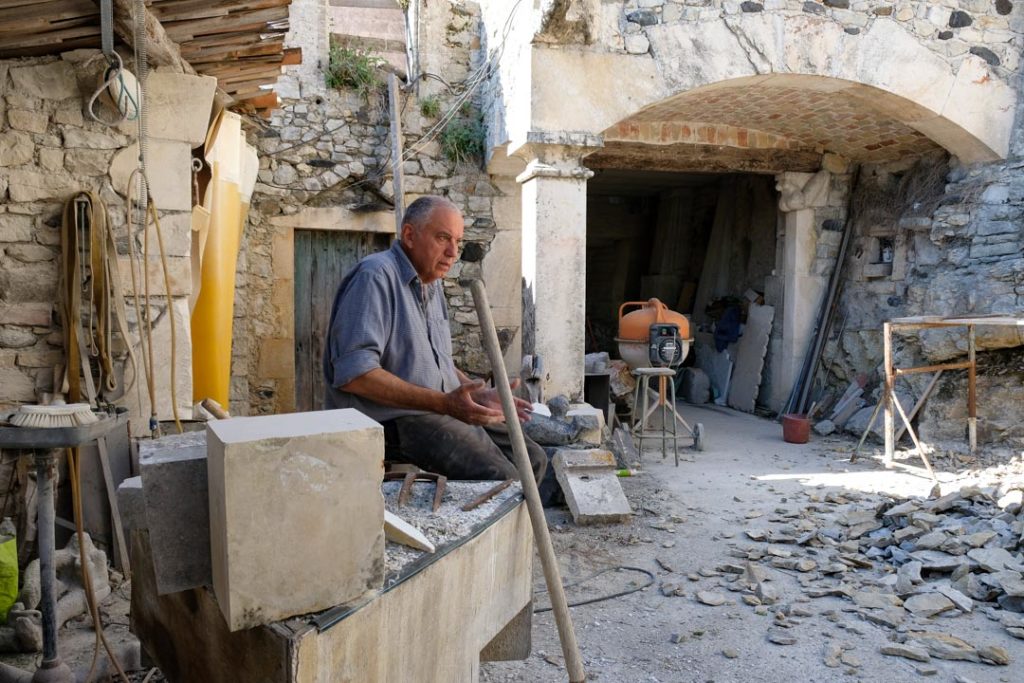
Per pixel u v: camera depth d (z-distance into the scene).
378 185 7.20
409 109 7.30
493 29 6.78
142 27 3.25
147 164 3.92
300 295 7.32
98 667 2.42
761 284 9.40
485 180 7.43
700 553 4.09
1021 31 6.48
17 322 3.71
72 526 3.48
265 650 1.39
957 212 6.79
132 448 3.71
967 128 6.38
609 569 3.86
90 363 3.81
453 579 1.83
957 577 3.52
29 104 3.70
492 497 2.18
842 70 6.10
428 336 2.67
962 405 6.53
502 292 7.51
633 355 7.37
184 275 4.01
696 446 6.85
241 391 6.95
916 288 7.13
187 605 1.78
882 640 3.02
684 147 7.75
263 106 5.73
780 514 4.77
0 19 3.25
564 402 5.61
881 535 4.20
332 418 1.56
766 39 5.98
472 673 1.97
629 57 5.83
